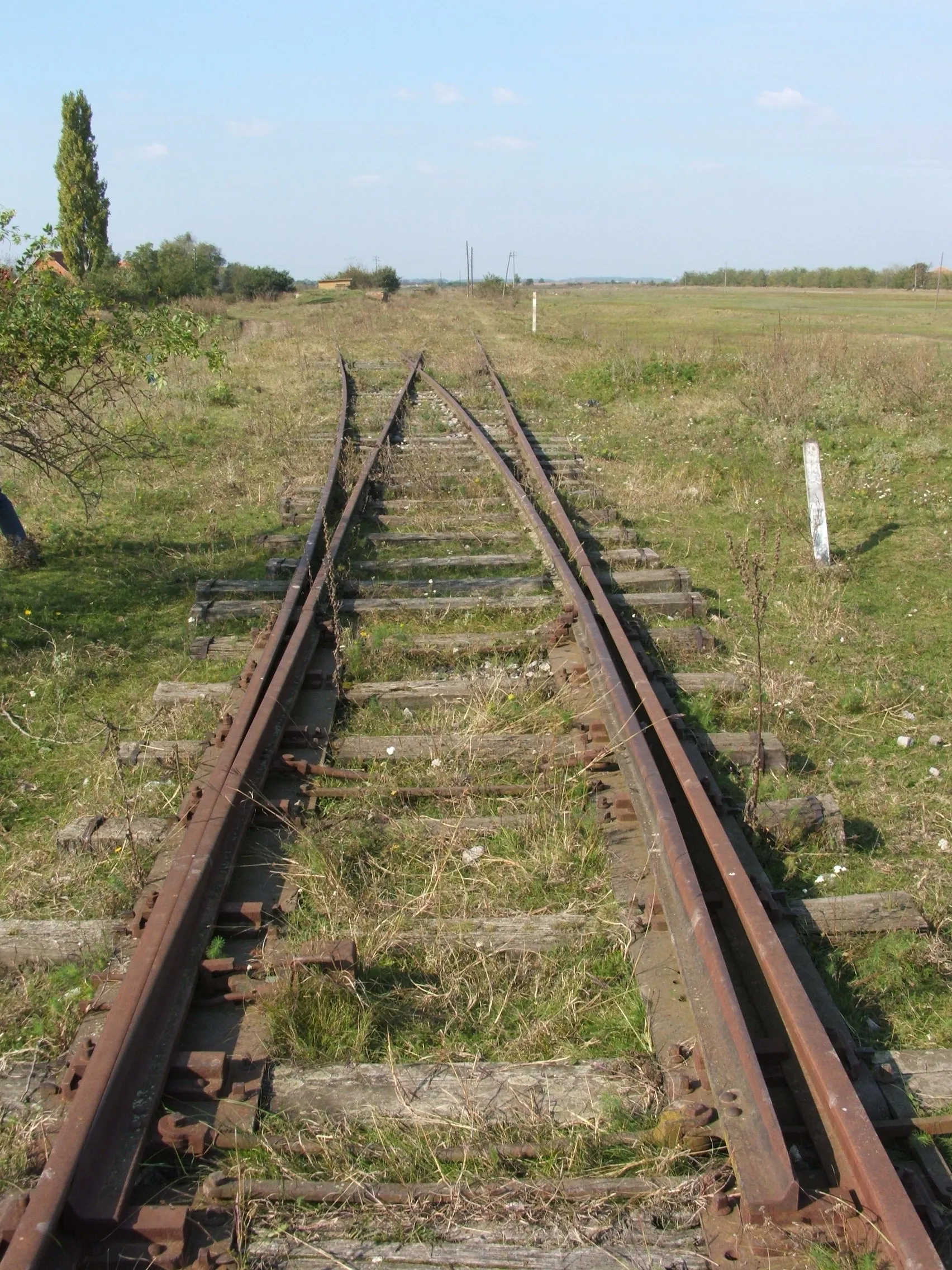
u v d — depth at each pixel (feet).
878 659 21.81
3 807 16.21
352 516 30.91
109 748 17.11
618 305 162.09
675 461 41.73
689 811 14.80
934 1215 8.63
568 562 27.09
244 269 187.52
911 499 35.37
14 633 23.15
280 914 12.80
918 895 13.83
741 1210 8.45
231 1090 10.00
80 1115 8.80
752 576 21.86
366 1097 10.10
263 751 15.94
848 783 16.99
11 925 12.73
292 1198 8.93
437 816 15.37
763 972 10.90
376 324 111.96
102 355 26.76
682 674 20.34
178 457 41.63
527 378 65.62
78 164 164.35
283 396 57.98
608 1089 10.14
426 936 12.60
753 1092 9.17
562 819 14.87
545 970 12.07
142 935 11.13
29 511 34.06
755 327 104.78
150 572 27.73
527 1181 9.09
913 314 126.31
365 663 20.45
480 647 21.42
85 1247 8.28
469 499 34.63
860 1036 11.33
